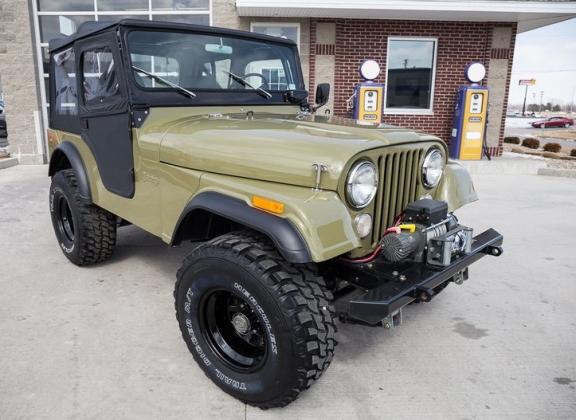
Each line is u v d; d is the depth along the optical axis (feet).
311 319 6.56
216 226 8.71
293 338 6.53
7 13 29.86
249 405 7.55
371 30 32.53
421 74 34.19
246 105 10.85
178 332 9.75
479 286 12.42
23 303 10.93
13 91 30.96
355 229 7.16
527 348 9.43
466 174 10.10
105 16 31.19
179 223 8.08
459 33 33.14
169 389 7.92
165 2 31.24
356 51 32.78
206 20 31.78
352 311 6.79
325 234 6.47
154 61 9.62
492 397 7.89
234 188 7.41
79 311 10.59
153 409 7.42
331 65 32.81
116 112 9.72
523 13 30.27
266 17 31.65
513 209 20.94
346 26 32.32
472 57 33.68
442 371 8.63
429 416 7.41
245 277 6.77
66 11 30.86
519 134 107.45
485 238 9.08
